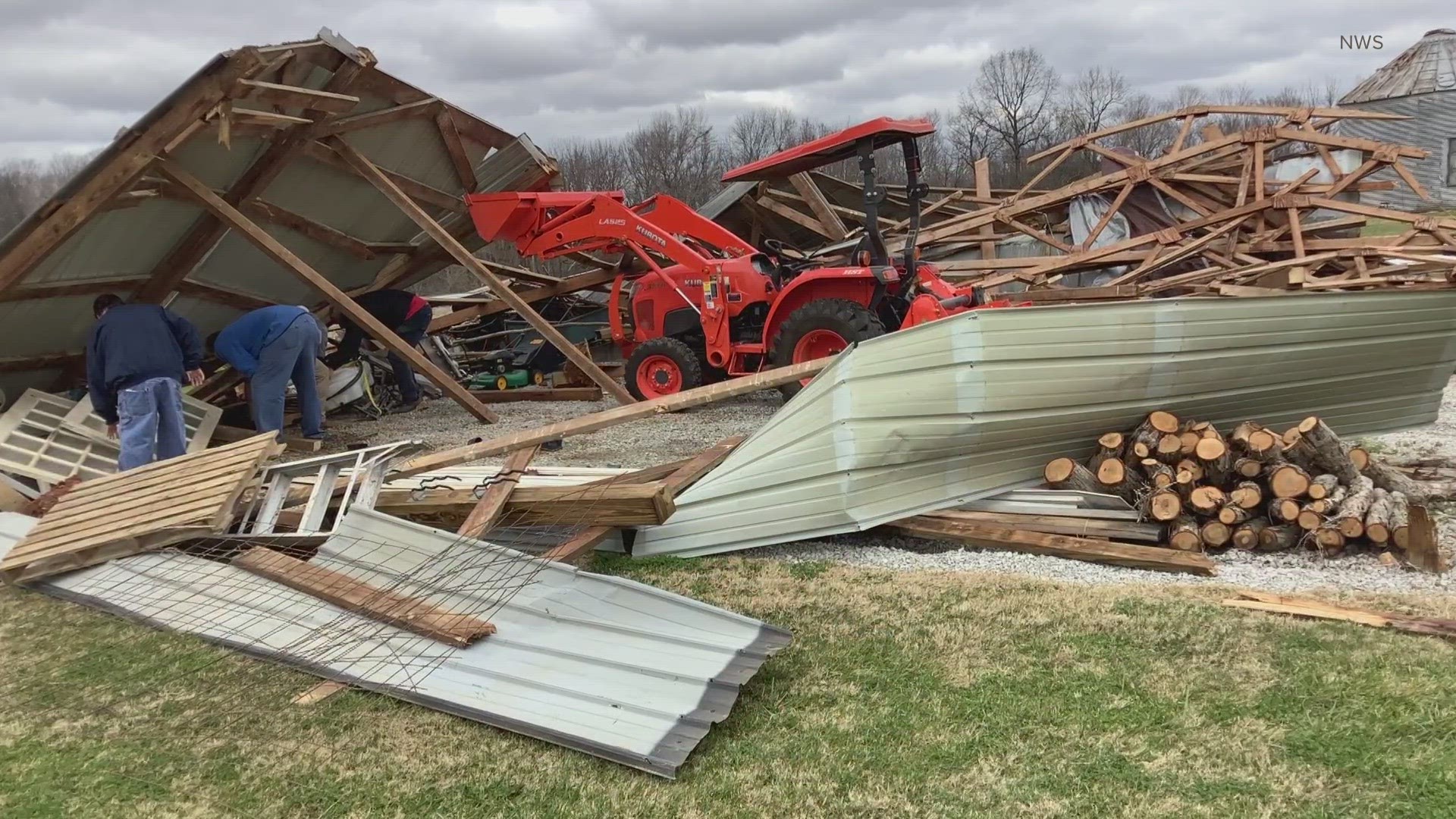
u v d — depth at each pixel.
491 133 9.17
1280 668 3.29
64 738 3.32
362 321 8.35
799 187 12.29
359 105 8.00
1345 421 5.70
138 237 7.68
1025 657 3.52
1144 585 4.18
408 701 3.44
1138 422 5.14
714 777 2.87
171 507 4.88
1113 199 11.07
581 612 3.82
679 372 8.85
